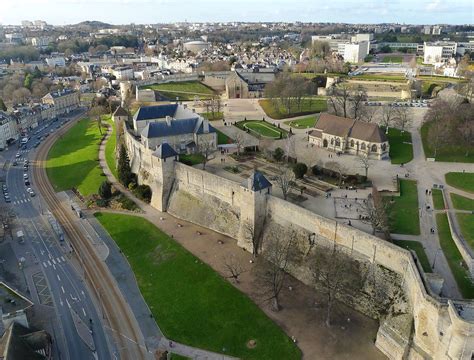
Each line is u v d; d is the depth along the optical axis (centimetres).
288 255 12450
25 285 12556
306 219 12394
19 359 8556
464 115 19125
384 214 11838
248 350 10062
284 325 10681
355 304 11075
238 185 14025
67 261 13788
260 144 19200
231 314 11150
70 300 11925
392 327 9831
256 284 12138
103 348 10244
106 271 13250
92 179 19700
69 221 16350
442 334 8444
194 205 15912
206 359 9894
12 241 14975
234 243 14312
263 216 13700
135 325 11006
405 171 16050
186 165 16075
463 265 10219
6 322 9862
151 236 14950
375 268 10856
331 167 16338
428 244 11112
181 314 11312
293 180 15612
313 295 11694
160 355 9906
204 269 12912
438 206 13138
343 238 11506
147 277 12900
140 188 17738
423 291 8906
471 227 11738
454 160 16962
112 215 16638
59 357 9956
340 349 9906
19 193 19162
